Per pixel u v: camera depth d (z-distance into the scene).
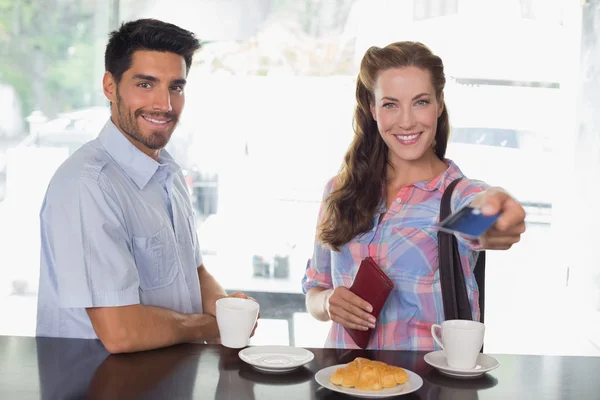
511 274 3.63
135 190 1.82
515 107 3.55
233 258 3.66
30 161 3.55
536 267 3.63
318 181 3.63
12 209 3.55
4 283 3.55
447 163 1.97
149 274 1.83
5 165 3.54
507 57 3.53
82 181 1.68
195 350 1.60
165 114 1.83
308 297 2.02
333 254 1.95
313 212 3.65
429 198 1.86
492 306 3.65
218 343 1.76
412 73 1.81
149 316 1.63
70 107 3.55
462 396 1.37
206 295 2.09
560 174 3.58
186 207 2.07
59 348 1.59
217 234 3.65
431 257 1.82
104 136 1.84
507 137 3.57
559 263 3.61
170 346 1.64
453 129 3.57
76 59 3.54
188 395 1.33
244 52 3.55
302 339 3.68
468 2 3.49
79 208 1.66
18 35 3.52
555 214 3.60
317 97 3.57
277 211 3.65
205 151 3.61
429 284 1.81
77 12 3.52
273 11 3.53
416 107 1.83
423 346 1.80
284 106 3.58
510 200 1.33
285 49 3.54
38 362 1.49
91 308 1.63
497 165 3.58
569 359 1.63
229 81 3.57
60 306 1.70
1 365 1.46
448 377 1.48
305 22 3.53
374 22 3.51
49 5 3.51
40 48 3.53
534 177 3.59
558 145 3.57
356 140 1.97
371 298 1.66
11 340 1.63
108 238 1.66
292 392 1.36
